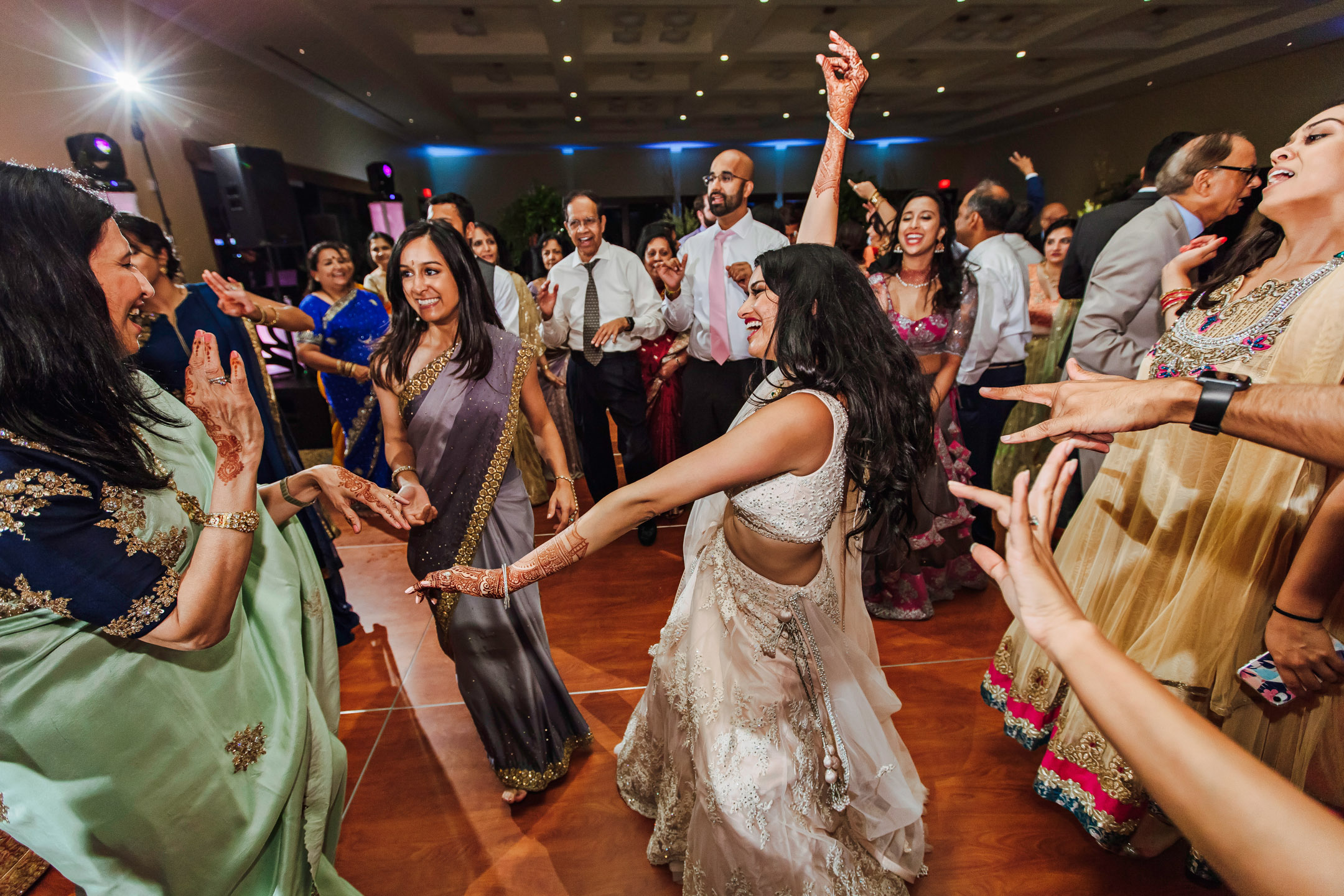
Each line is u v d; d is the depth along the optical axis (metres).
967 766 1.92
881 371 1.20
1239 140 2.07
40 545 0.84
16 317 0.83
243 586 1.24
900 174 17.95
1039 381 3.86
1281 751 1.36
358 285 3.85
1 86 4.97
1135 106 12.97
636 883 1.61
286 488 1.35
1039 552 0.58
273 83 8.79
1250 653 1.35
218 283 2.18
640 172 16.78
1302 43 9.62
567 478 1.86
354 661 2.58
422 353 1.67
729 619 1.33
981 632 2.61
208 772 1.08
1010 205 3.49
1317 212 1.22
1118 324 2.27
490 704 1.75
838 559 1.46
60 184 0.88
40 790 0.94
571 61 9.71
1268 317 1.27
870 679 1.53
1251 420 0.76
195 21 6.87
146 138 6.37
